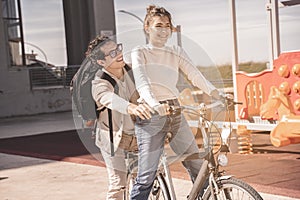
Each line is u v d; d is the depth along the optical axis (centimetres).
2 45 2150
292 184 610
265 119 793
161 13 367
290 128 732
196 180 370
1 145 1205
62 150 1027
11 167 884
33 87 2209
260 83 812
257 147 866
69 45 2467
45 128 1568
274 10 872
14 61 2198
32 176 787
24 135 1404
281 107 766
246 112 826
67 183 714
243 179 650
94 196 629
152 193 403
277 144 715
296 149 831
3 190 703
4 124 1819
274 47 877
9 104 2138
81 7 2419
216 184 358
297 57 748
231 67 905
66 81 2262
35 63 2675
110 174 422
